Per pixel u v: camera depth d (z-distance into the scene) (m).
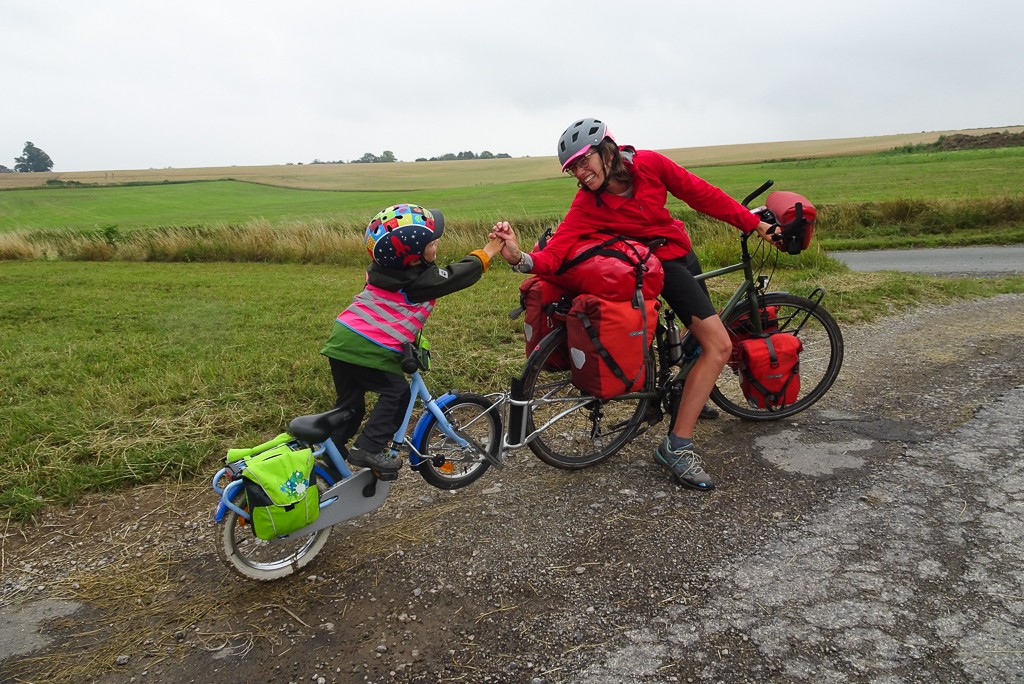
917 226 16.12
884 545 3.15
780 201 4.02
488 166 98.31
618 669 2.55
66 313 9.23
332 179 83.12
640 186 3.63
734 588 2.94
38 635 2.99
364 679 2.62
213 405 5.17
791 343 4.29
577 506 3.69
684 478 3.76
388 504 3.84
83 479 4.11
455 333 6.83
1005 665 2.41
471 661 2.66
